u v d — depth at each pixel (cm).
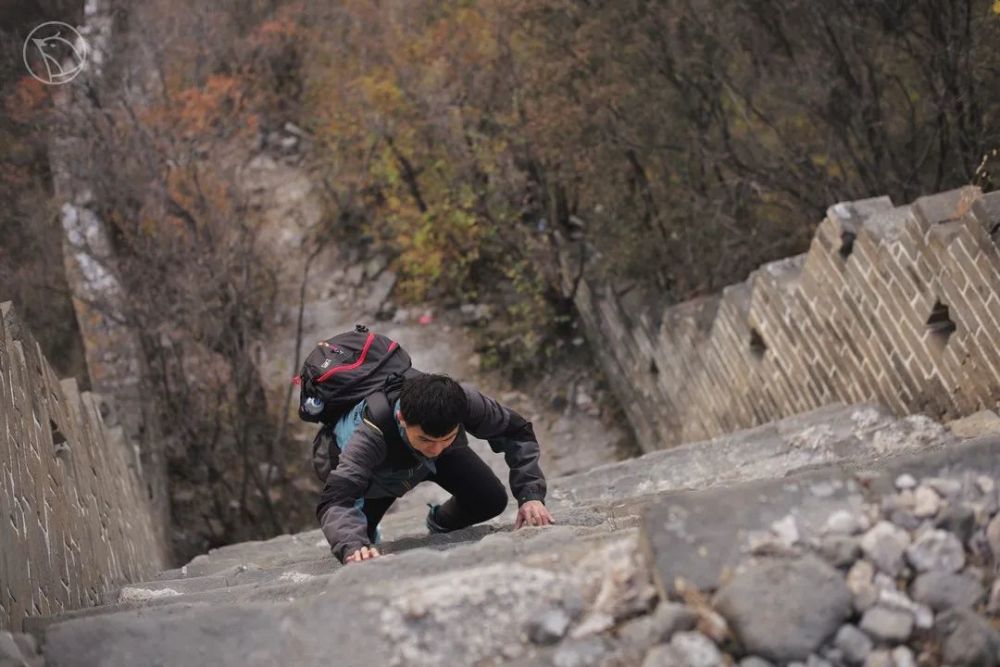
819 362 853
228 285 1369
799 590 269
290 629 295
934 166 1069
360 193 1766
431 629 291
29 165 1438
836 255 795
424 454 412
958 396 694
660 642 270
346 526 408
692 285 1241
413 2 1491
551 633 284
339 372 429
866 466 476
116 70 1459
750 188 1180
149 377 1392
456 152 1490
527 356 1586
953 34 952
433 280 1691
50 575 465
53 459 553
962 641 265
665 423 1279
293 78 1927
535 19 1243
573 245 1514
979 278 646
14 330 559
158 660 292
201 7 1612
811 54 1075
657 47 1163
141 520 1006
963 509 288
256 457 1423
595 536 349
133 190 1336
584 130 1223
